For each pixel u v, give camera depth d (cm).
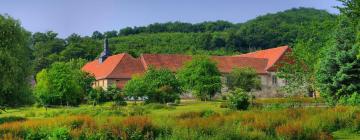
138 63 9038
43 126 1988
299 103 4422
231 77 7450
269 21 18175
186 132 1794
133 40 18700
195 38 17675
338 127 2389
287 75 4922
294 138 1972
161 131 1894
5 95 4578
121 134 1766
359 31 2048
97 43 16500
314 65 4466
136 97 6350
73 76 6656
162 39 18562
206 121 2245
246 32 16650
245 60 9488
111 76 8625
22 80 4684
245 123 2267
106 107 5375
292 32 16312
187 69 7112
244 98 4284
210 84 6969
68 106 6375
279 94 9194
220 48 16512
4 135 1761
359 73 3694
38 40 17712
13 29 4678
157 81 6406
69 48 15188
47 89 6262
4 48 4581
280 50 9638
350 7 1942
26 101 4712
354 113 2542
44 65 13650
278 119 2391
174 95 6309
